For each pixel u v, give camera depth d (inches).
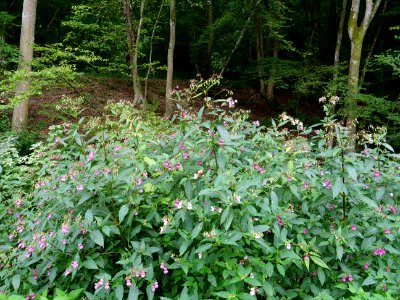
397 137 359.3
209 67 568.7
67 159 135.0
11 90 270.4
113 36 424.8
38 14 635.5
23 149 265.4
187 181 96.7
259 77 542.9
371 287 96.5
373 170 113.4
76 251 93.0
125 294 94.7
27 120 333.1
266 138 127.3
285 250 88.6
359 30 362.3
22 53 310.3
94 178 98.9
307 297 92.4
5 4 561.6
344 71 577.3
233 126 131.9
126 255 89.0
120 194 97.7
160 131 150.6
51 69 278.5
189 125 119.2
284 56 686.5
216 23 532.7
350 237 93.7
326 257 97.0
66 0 600.7
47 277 99.0
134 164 103.4
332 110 123.1
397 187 108.3
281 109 563.5
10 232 119.4
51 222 100.3
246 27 494.0
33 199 130.3
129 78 535.5
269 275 85.0
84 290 93.0
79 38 481.7
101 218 93.4
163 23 569.6
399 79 546.6
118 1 410.3
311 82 454.3
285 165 113.7
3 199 140.8
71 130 123.6
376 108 363.3
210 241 91.4
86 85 461.1
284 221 96.4
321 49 671.8
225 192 90.0
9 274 93.2
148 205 97.8
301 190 105.9
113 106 146.0
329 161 108.7
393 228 100.3
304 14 673.0
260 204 90.1
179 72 686.5
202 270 90.1
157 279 97.0
